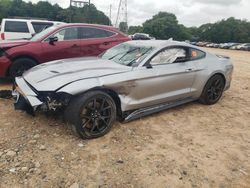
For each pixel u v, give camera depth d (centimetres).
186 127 485
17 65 658
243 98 697
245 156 398
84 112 400
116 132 441
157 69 486
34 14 7675
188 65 541
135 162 362
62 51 715
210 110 582
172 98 522
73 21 6303
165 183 324
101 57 540
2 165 336
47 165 343
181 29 10838
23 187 302
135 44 544
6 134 413
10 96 577
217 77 598
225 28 10425
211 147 418
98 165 351
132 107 461
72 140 406
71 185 311
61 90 380
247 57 2650
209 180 335
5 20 1107
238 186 328
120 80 431
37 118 473
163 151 395
